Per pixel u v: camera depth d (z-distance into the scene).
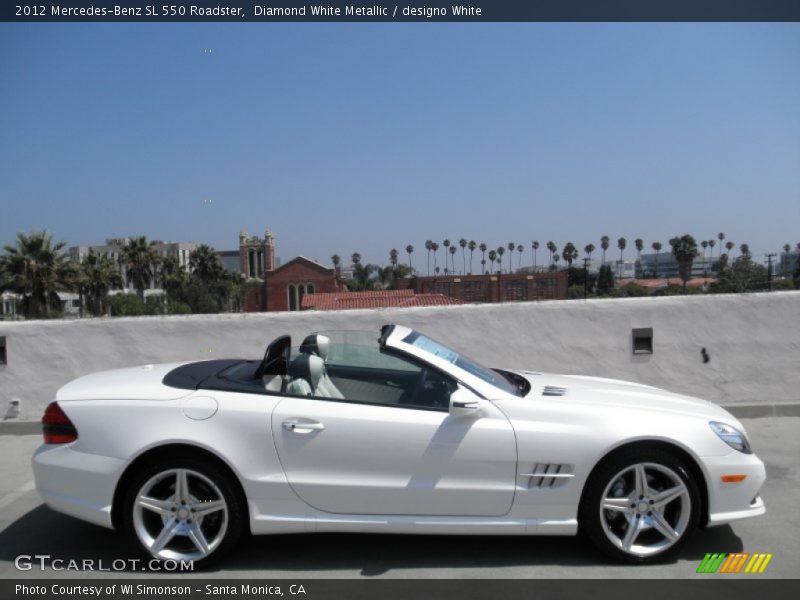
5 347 7.29
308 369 4.21
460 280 88.94
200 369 4.56
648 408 4.15
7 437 7.04
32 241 59.84
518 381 4.73
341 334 4.95
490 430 3.89
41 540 4.39
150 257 89.69
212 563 3.88
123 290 87.62
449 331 7.60
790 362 7.64
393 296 58.59
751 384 7.64
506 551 4.16
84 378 4.49
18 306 63.16
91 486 3.86
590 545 4.23
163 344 7.46
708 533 4.41
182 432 3.84
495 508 3.89
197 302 86.88
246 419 3.89
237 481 3.89
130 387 4.13
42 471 3.95
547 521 3.91
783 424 7.12
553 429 3.91
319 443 3.87
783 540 4.29
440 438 3.88
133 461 3.85
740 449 4.04
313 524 3.87
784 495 5.08
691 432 3.97
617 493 3.97
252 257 121.19
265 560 4.05
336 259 111.56
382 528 3.87
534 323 7.64
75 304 89.69
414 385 4.20
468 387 4.07
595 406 4.07
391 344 4.28
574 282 104.00
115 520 3.89
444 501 3.88
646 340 7.65
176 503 3.87
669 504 4.00
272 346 4.26
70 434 3.93
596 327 7.64
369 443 3.87
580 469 3.88
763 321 7.65
